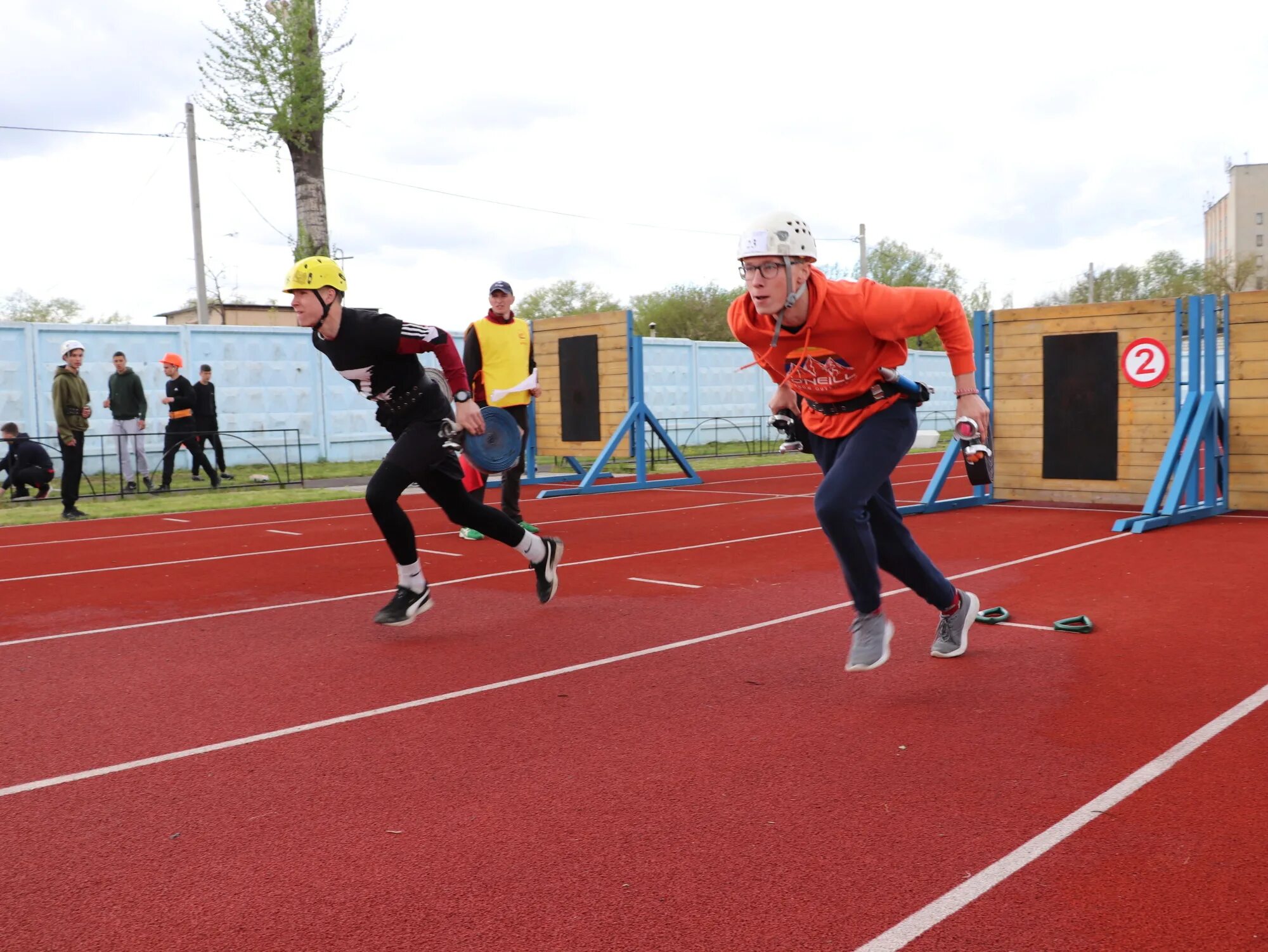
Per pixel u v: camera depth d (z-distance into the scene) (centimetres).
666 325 4553
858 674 457
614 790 329
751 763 350
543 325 1544
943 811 305
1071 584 660
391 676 470
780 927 240
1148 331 1038
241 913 253
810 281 383
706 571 732
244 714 416
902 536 448
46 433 1647
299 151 2162
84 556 877
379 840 295
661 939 236
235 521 1134
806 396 423
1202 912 243
